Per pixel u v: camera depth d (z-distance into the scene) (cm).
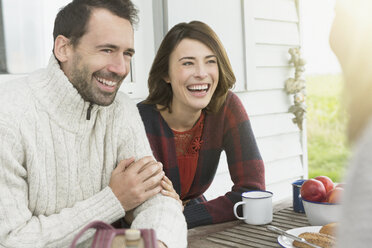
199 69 170
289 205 159
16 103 120
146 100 185
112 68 123
